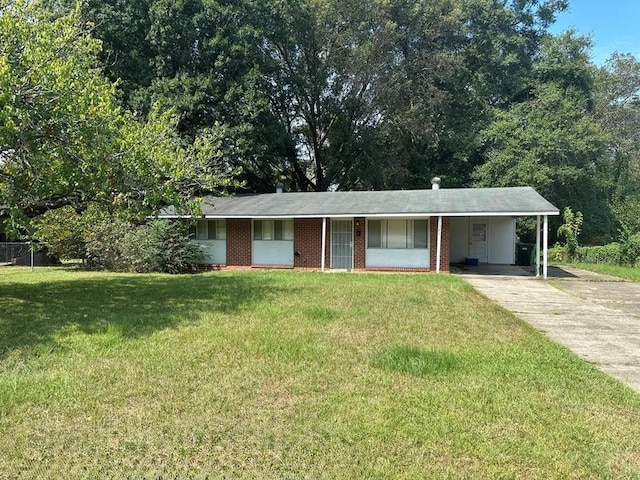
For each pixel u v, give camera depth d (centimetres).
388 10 2691
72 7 1712
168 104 1888
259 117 2111
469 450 336
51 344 602
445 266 1675
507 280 1473
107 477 303
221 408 407
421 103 2719
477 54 3047
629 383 486
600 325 780
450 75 2773
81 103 769
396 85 2755
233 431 365
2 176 794
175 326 707
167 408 407
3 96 643
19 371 502
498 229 2180
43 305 886
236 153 2070
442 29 2822
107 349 584
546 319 830
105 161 820
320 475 304
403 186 2936
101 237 1702
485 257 2191
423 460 323
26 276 1456
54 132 763
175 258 1666
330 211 1659
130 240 1669
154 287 1150
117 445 344
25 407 407
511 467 315
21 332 665
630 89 3856
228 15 2031
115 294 1032
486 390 452
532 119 2700
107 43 1925
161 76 1995
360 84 2728
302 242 1817
